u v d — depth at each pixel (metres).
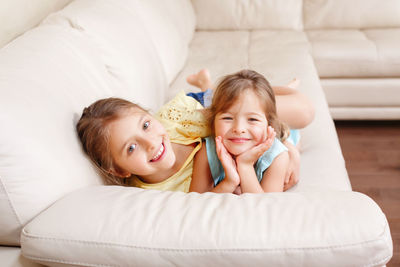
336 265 0.63
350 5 2.27
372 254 0.63
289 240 0.63
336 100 2.09
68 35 1.07
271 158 0.96
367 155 1.93
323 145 1.25
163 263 0.65
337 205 0.69
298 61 1.84
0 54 0.89
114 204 0.72
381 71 2.00
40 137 0.75
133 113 0.86
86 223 0.69
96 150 0.85
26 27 1.25
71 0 1.61
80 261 0.68
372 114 2.10
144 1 1.58
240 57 1.94
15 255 0.75
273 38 2.19
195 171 0.99
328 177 1.10
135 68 1.23
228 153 0.93
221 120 0.93
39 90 0.82
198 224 0.67
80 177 0.81
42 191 0.73
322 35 2.24
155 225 0.67
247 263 0.64
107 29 1.20
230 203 0.71
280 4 2.31
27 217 0.73
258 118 0.91
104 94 1.05
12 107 0.73
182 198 0.74
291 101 1.20
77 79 0.97
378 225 0.65
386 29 2.24
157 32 1.57
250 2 2.32
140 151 0.85
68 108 0.87
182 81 1.71
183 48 1.85
